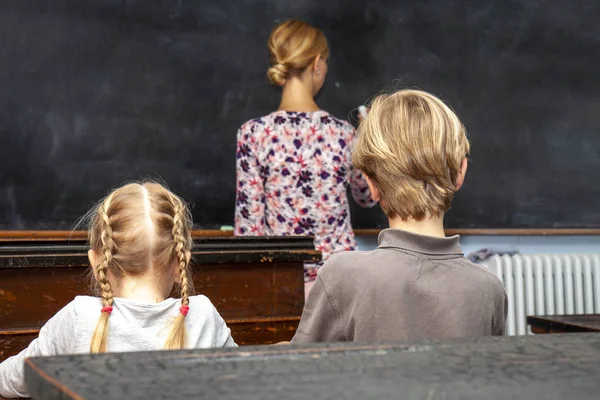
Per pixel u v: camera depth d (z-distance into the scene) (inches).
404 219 72.1
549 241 237.5
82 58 193.3
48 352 70.4
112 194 78.4
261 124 141.2
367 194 151.9
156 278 75.9
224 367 20.8
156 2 200.5
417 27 223.5
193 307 74.7
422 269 67.9
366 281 67.4
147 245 74.4
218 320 77.5
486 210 227.8
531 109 232.7
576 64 237.6
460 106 226.4
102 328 67.6
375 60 219.5
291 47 143.1
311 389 18.3
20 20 188.4
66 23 192.2
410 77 222.4
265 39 210.2
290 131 141.3
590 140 237.9
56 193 189.8
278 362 21.5
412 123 71.7
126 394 17.5
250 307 113.2
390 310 66.5
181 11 202.8
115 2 196.5
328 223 143.0
